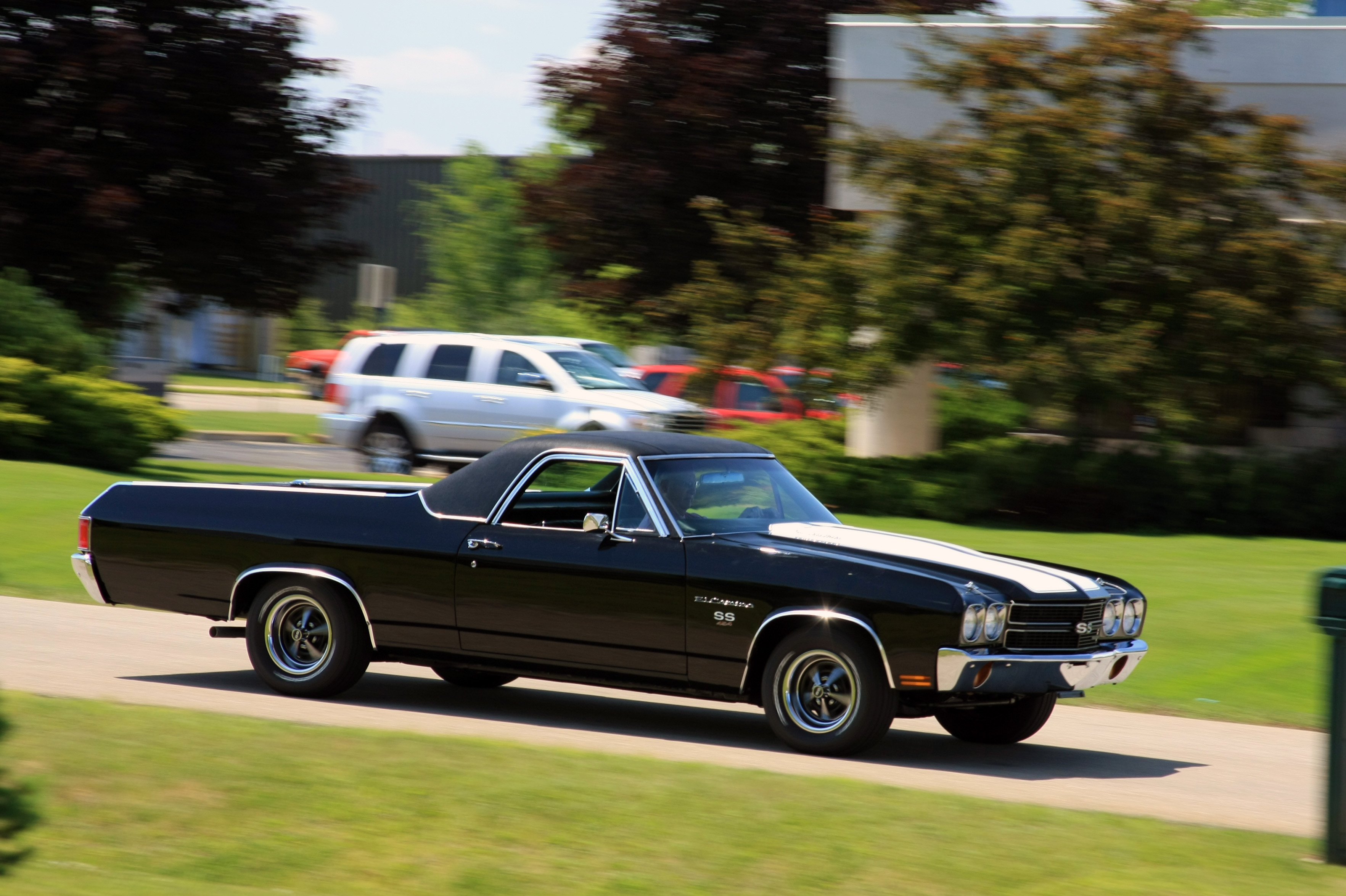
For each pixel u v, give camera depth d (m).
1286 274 37.84
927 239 40.16
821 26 59.41
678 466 17.62
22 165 44.81
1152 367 37.81
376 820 12.34
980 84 40.28
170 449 56.97
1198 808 14.62
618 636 16.95
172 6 47.78
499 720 18.11
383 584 18.05
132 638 23.19
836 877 11.22
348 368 49.78
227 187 48.25
